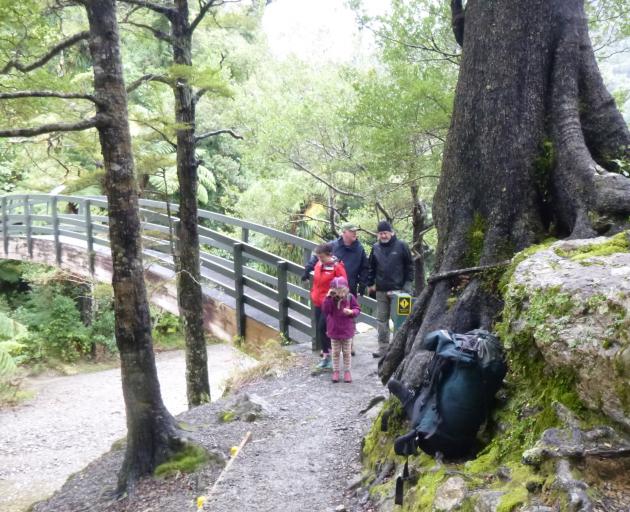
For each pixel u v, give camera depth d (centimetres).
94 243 1392
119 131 464
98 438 1059
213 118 1564
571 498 222
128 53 1540
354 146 1108
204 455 483
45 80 539
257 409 578
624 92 805
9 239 1661
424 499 295
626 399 245
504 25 441
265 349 812
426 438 328
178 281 809
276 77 1409
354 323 661
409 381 391
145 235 979
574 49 445
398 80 834
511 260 390
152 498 442
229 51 1310
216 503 405
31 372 1538
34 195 1548
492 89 440
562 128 428
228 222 985
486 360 320
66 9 758
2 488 846
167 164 779
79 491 503
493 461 299
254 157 1191
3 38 526
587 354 263
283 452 482
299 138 1112
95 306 1766
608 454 241
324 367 702
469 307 399
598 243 346
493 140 436
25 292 2039
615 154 436
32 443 1032
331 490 404
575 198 399
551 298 295
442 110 797
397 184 971
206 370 819
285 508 386
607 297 265
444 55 862
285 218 1444
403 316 651
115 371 1614
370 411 545
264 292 891
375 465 400
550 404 288
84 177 743
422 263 1168
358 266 712
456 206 449
